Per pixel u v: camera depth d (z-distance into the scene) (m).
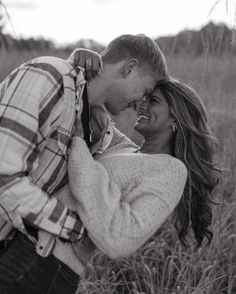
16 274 2.01
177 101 2.26
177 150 2.31
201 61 4.71
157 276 3.27
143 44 2.15
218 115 4.65
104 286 3.29
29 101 1.92
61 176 2.05
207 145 2.34
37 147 1.95
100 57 2.13
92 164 2.04
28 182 1.90
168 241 3.77
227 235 3.72
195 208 2.49
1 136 1.90
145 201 2.06
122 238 1.97
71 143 2.07
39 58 2.04
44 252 1.98
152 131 2.31
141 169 2.14
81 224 2.00
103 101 2.19
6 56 4.48
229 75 5.27
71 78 2.03
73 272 2.07
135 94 2.19
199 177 2.34
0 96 2.02
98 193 1.99
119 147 2.40
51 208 1.94
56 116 1.97
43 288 2.01
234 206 3.88
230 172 4.02
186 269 3.24
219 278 3.37
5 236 2.07
